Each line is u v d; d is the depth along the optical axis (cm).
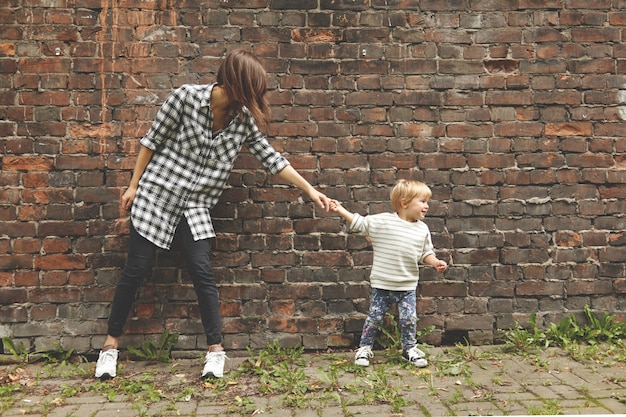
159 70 325
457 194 336
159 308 326
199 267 299
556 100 338
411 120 334
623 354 311
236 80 283
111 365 292
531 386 271
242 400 258
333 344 332
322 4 330
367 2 332
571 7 338
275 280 331
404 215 315
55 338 322
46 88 320
